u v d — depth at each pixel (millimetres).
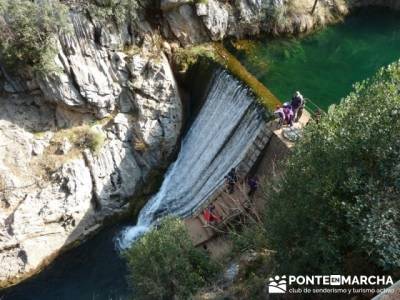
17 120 29672
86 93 29469
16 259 28422
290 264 15102
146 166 32281
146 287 20609
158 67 30797
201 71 32219
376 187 13766
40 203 29062
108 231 31141
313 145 16047
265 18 34969
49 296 27516
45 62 27797
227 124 29672
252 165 26438
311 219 14609
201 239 25922
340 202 13883
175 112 31984
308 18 36781
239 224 25547
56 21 27062
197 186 30766
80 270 29000
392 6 40312
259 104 27641
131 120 31172
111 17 29359
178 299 19938
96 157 30250
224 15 33125
